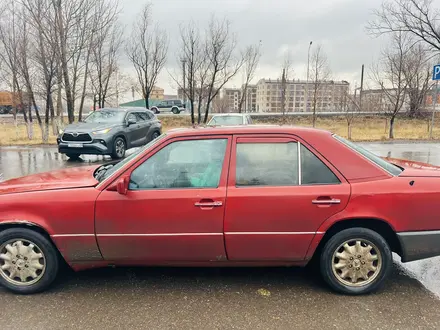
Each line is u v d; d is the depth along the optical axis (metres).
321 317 2.73
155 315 2.77
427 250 2.97
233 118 11.84
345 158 3.00
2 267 3.11
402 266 3.64
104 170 3.66
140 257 3.05
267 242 2.97
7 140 17.78
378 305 2.90
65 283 3.30
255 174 3.00
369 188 2.92
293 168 3.00
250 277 3.40
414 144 15.29
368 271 3.04
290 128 3.12
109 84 22.41
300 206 2.90
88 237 2.99
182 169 3.06
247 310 2.83
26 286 3.09
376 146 14.54
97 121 11.52
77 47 15.82
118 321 2.70
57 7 14.43
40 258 3.08
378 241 2.97
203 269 3.58
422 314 2.76
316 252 3.15
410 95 26.06
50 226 2.98
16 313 2.81
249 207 2.91
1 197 3.04
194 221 2.94
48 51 14.84
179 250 3.01
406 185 2.93
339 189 2.92
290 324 2.65
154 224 2.95
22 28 15.26
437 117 29.62
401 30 16.27
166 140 3.09
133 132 12.01
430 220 2.93
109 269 3.60
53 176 3.54
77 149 10.58
